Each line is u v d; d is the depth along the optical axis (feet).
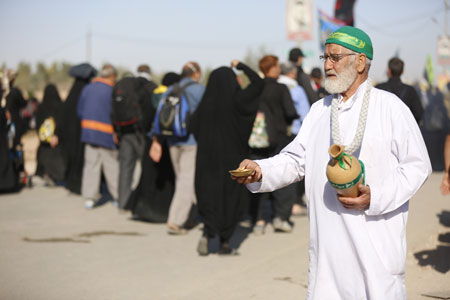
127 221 26.55
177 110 22.12
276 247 21.35
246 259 19.67
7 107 33.94
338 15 52.85
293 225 25.41
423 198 30.53
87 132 28.81
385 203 8.97
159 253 20.65
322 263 9.58
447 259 18.28
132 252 20.83
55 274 18.08
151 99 25.88
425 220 24.57
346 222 9.32
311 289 9.80
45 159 35.40
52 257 20.13
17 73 34.50
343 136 9.67
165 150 25.62
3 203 31.04
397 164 9.47
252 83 19.93
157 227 25.27
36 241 22.52
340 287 9.43
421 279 16.47
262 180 10.23
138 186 26.30
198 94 22.38
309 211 10.03
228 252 20.20
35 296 15.96
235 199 19.97
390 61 23.25
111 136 28.99
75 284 17.03
